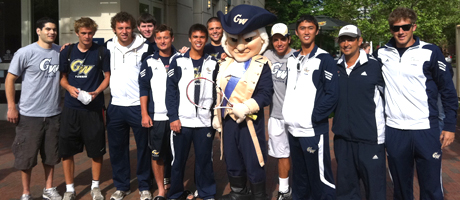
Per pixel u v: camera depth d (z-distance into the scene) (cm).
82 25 390
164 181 462
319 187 362
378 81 341
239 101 372
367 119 341
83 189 461
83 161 574
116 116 416
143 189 427
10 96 392
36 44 400
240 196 396
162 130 402
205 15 1325
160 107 401
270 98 378
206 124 394
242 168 393
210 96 391
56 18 856
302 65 356
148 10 977
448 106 324
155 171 412
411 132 329
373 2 1278
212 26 455
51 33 397
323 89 351
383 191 346
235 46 378
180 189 411
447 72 321
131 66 411
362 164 346
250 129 373
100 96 419
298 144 367
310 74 350
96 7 781
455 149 661
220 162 579
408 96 327
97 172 429
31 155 401
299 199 387
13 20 883
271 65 403
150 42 465
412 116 327
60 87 422
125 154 432
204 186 410
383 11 1277
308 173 365
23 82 399
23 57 388
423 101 324
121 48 410
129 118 414
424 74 324
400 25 322
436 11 1207
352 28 338
